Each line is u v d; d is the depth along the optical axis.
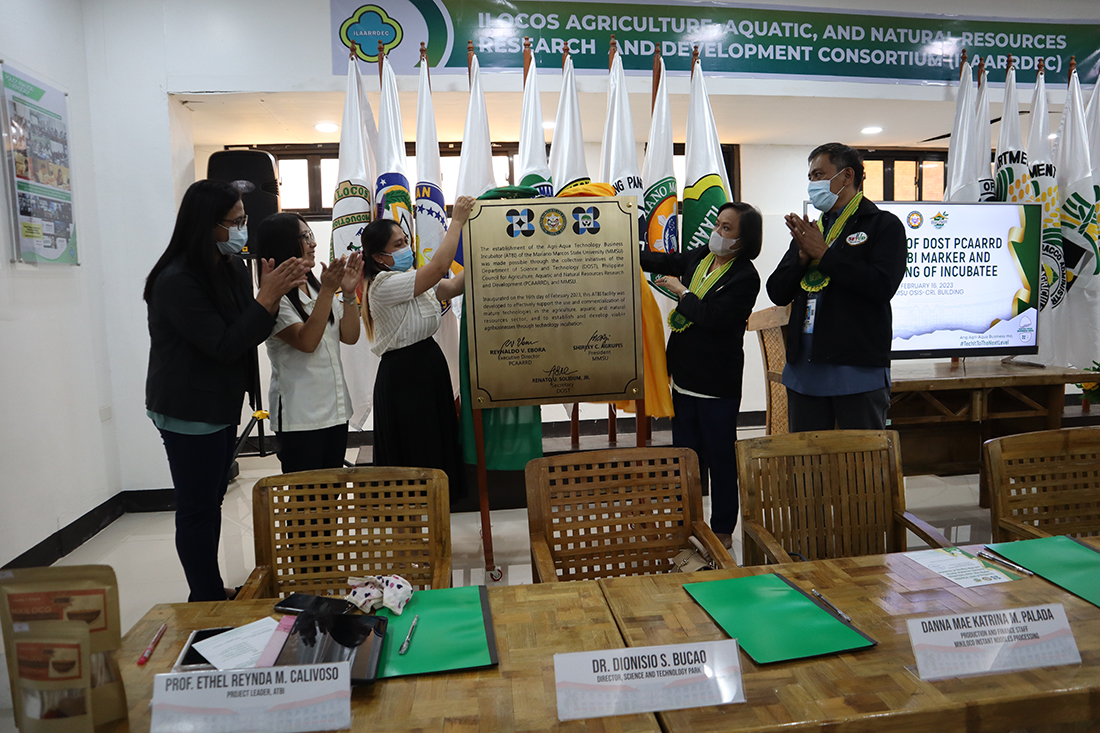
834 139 5.61
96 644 0.88
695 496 1.75
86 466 3.50
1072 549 1.38
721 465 2.84
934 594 1.21
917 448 3.65
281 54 3.75
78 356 3.46
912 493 4.05
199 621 1.17
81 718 0.85
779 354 3.96
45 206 3.16
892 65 4.28
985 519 3.55
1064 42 4.45
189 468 2.16
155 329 2.09
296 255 2.46
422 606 1.21
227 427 2.31
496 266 2.67
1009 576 1.28
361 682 0.96
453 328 3.48
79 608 0.87
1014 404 3.64
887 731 0.88
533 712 0.91
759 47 4.12
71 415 3.37
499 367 2.70
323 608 1.18
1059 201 4.20
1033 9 4.39
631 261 2.70
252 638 1.08
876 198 6.12
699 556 1.69
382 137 3.31
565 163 3.32
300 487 1.59
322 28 3.76
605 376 2.73
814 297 2.58
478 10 3.84
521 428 2.94
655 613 1.17
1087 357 4.19
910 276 3.71
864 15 4.21
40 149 3.13
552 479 1.92
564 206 2.67
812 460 1.78
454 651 1.05
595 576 1.75
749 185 5.85
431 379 2.76
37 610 0.86
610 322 2.71
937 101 4.37
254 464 5.03
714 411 2.82
